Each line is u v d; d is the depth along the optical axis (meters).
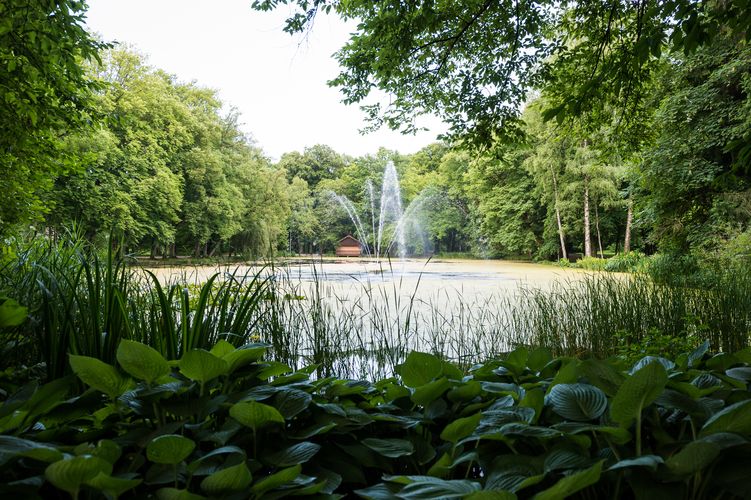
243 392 0.79
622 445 0.70
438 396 0.86
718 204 11.00
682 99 11.18
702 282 5.48
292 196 44.03
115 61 21.14
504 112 4.98
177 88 28.44
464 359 3.72
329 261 27.55
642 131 5.54
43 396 0.73
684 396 0.74
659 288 4.75
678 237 12.41
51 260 2.95
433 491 0.57
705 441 0.56
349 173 48.16
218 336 1.54
